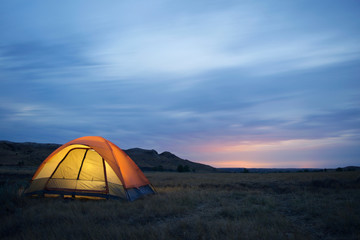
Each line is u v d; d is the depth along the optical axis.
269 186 18.52
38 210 8.59
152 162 121.56
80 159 12.05
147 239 5.68
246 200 10.64
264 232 5.84
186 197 10.95
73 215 7.72
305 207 8.78
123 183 11.08
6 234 6.45
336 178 21.12
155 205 9.36
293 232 6.21
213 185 18.92
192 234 5.98
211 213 8.38
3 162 72.62
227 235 5.76
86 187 11.54
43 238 5.81
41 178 12.03
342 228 6.24
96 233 5.95
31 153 91.38
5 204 9.30
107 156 11.52
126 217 8.00
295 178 23.95
